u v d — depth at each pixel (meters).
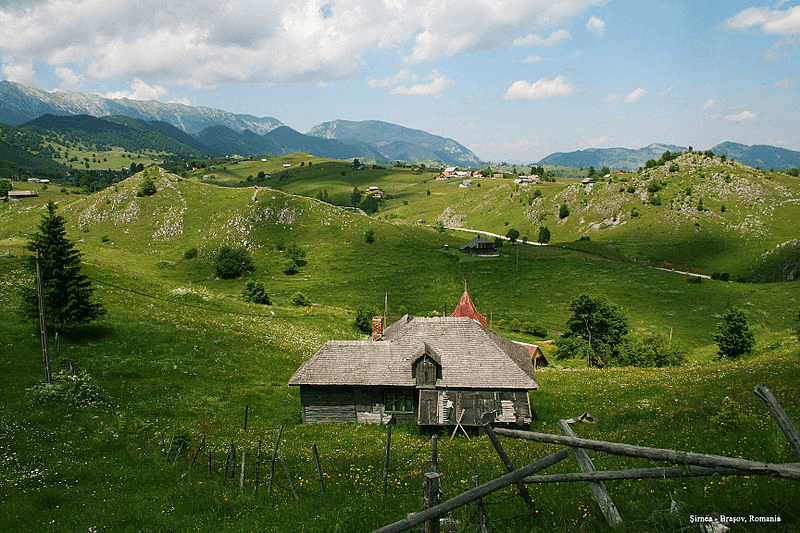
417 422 40.38
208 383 47.97
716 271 178.62
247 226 180.50
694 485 9.32
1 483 22.36
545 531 8.59
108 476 24.22
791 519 7.16
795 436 6.20
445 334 44.66
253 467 25.19
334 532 12.24
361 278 146.25
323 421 42.12
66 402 35.56
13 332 50.34
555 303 127.62
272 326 75.88
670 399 32.97
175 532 15.59
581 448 7.60
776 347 65.69
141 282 84.50
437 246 177.12
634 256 196.12
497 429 8.45
